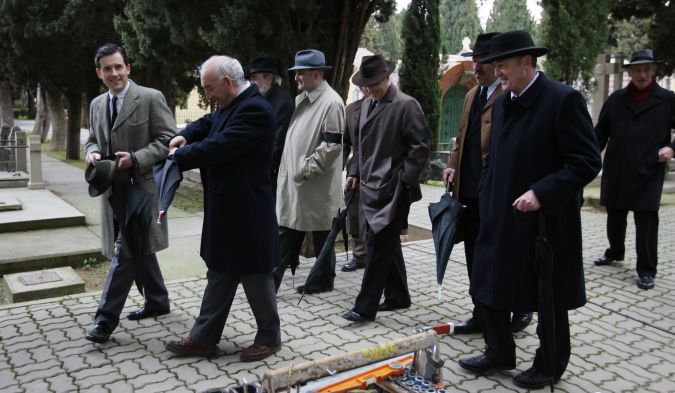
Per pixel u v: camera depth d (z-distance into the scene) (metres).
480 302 3.30
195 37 8.00
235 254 3.53
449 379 3.46
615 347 3.97
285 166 4.93
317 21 7.29
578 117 2.97
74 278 5.38
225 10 7.01
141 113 4.01
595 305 4.81
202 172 3.60
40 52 13.32
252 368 3.59
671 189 11.34
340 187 5.04
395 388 2.53
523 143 3.10
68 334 4.11
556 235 3.09
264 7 7.02
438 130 13.94
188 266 6.00
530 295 3.11
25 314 4.50
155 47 9.44
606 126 5.73
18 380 3.42
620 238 5.92
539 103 3.08
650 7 12.62
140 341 4.00
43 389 3.31
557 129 3.01
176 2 7.70
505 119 3.20
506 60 3.07
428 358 2.68
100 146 4.07
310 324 4.33
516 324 4.19
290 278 5.51
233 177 3.46
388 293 4.68
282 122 5.13
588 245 6.99
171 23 7.97
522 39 3.04
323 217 4.89
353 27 7.36
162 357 3.74
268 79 5.17
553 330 3.01
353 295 5.03
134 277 4.05
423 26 13.55
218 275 3.65
